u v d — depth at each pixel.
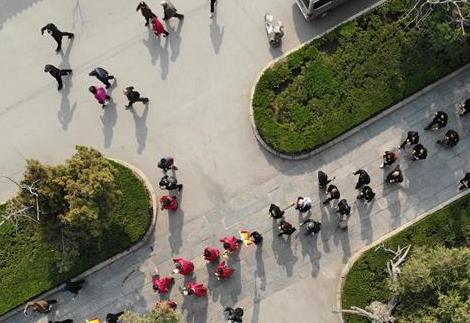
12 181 33.44
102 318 34.75
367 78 35.53
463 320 26.86
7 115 37.91
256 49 37.22
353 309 31.78
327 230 34.62
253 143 35.94
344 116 35.19
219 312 34.34
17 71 38.44
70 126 37.38
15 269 35.09
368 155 35.31
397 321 30.25
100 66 37.91
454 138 33.88
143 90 37.34
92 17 38.72
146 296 34.84
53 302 34.91
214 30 37.75
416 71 35.41
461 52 34.59
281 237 34.72
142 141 36.69
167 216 35.53
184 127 36.62
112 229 34.94
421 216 34.25
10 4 39.44
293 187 35.25
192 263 34.56
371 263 33.47
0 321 35.12
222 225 35.22
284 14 37.53
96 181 30.78
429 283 28.58
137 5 38.62
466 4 31.72
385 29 35.94
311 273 34.34
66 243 31.89
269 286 34.41
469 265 28.44
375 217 34.59
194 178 35.84
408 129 35.41
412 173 34.91
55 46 38.47
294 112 35.44
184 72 37.38
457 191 34.53
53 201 30.81
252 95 36.06
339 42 36.19
